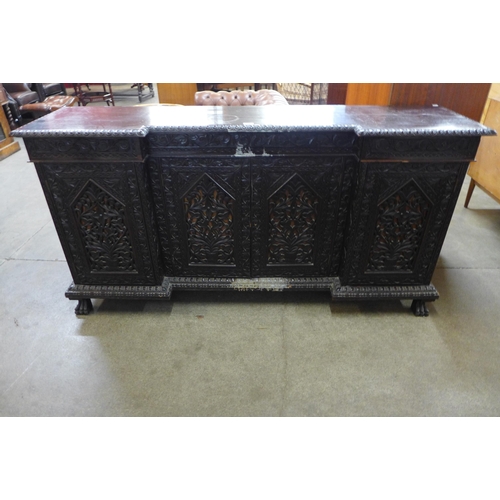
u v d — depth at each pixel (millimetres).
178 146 1415
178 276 1742
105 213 1521
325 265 1693
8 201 2955
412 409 1335
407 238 1562
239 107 1627
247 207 1538
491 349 1572
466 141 1336
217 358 1539
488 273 2043
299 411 1331
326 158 1439
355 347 1584
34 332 1675
